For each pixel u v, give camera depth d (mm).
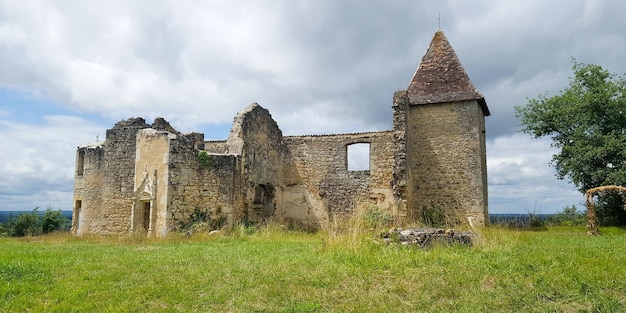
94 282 6707
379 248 8945
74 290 6211
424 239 9188
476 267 6820
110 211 18297
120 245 11914
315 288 6145
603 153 19047
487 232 10727
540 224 18922
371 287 6105
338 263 7652
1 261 8336
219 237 13336
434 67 21609
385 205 19062
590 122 20297
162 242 12422
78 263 8320
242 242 12008
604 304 4934
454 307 5164
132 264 8156
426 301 5379
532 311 4898
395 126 18391
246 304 5527
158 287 6344
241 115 17688
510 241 9656
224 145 20125
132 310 5406
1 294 5992
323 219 19906
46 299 5863
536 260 7176
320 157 20516
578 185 20297
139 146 16094
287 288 6141
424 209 19922
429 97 20750
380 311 5105
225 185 16047
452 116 20297
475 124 19875
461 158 19844
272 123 20141
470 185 19547
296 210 20359
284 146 21031
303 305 5367
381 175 19422
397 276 6551
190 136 20141
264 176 18984
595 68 20891
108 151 18812
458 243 9031
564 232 16516
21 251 10414
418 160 20438
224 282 6582
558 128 21484
